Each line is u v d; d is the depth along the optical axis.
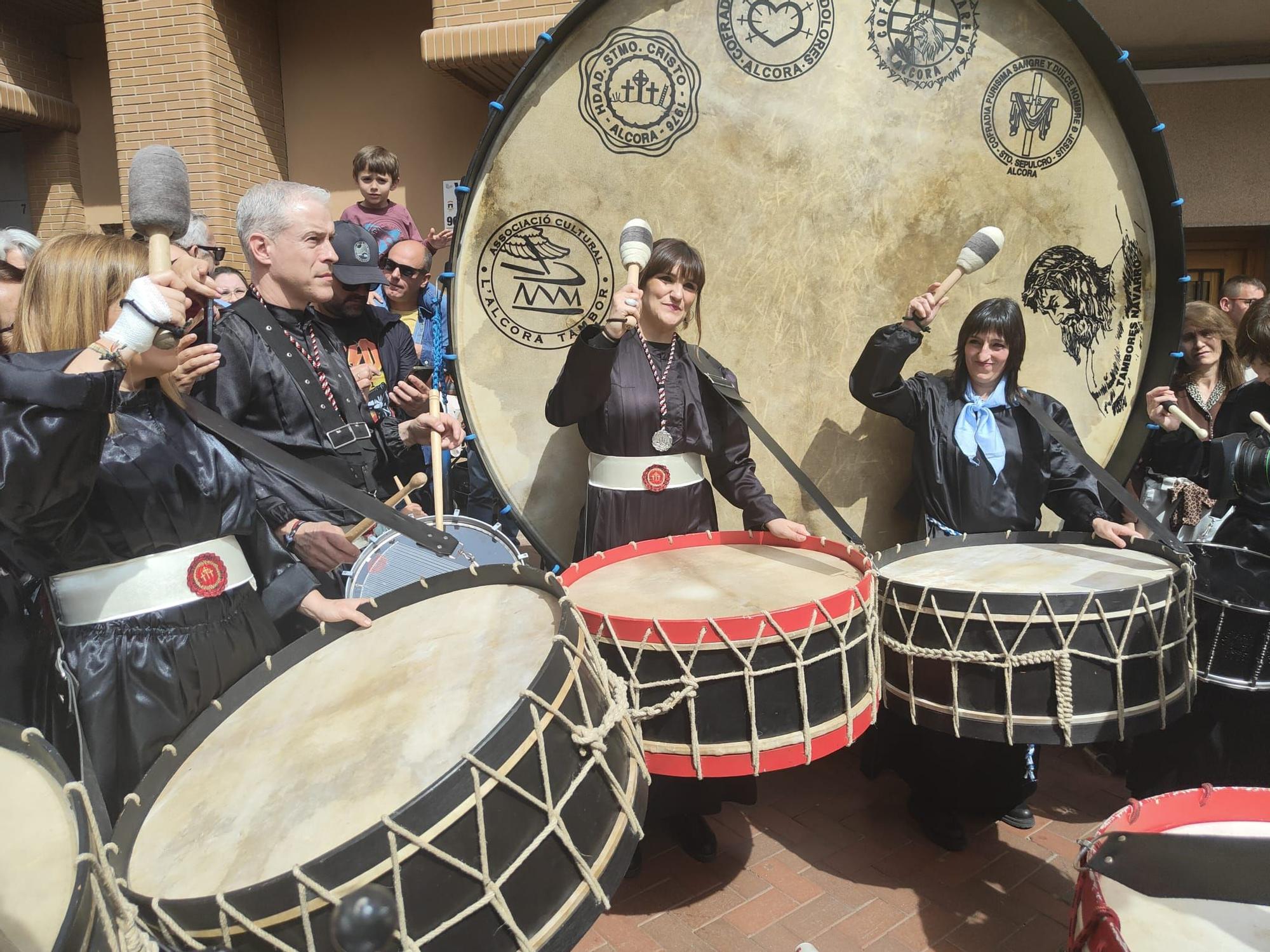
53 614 1.59
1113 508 2.95
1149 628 1.91
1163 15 5.29
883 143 2.71
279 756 1.26
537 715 1.12
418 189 6.68
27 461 1.28
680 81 2.60
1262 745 2.22
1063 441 2.48
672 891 2.30
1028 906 2.21
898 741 2.60
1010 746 2.43
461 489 4.21
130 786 1.54
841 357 2.85
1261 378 2.56
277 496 2.19
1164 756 2.38
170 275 1.38
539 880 1.10
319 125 6.84
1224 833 1.40
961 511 2.61
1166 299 2.78
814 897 2.26
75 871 0.88
